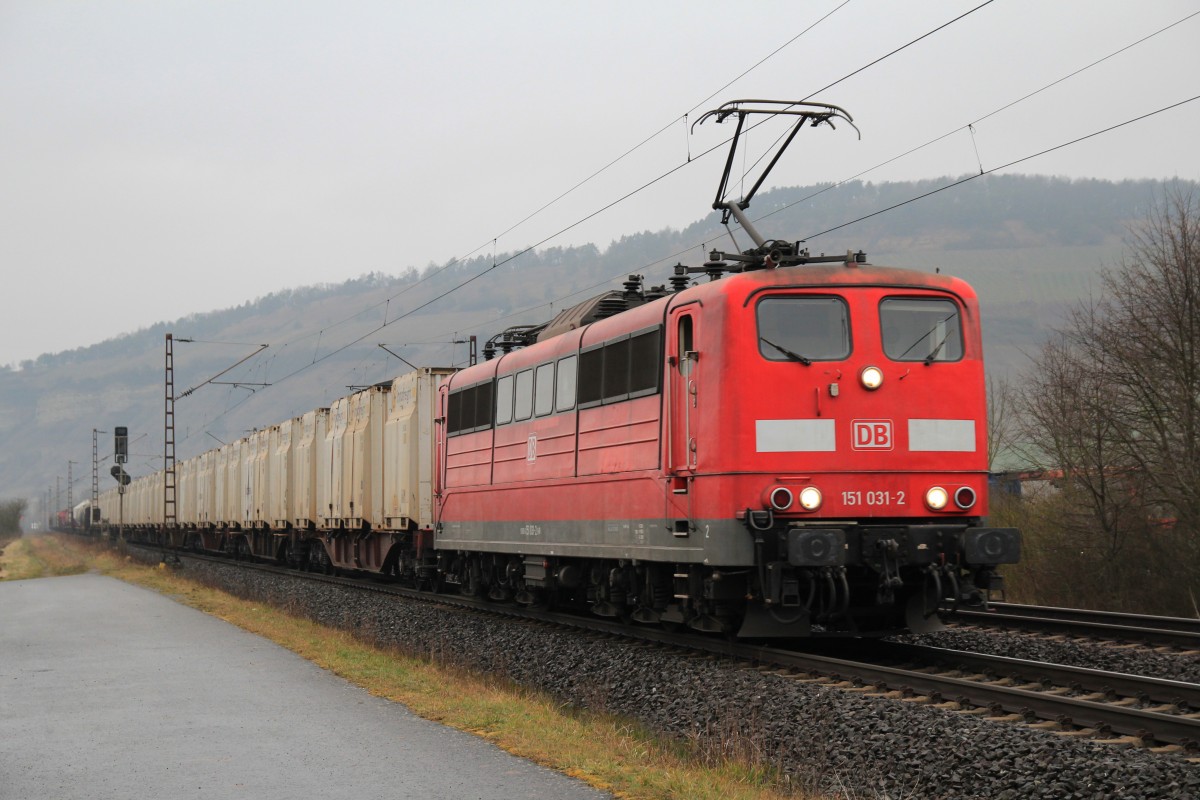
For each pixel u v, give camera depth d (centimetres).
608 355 1518
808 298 1264
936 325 1293
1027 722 939
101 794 823
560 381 1669
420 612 2009
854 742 902
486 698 1203
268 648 1655
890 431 1257
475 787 823
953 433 1278
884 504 1246
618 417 1483
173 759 930
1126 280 2267
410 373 2698
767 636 1298
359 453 2978
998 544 1229
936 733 873
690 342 1329
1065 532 2388
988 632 1575
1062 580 2381
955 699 1028
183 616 2170
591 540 1558
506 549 1853
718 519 1241
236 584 3016
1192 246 2170
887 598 1240
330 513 3306
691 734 1025
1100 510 2320
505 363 1894
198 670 1437
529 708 1154
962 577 1259
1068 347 2442
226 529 5081
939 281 1298
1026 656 1388
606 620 1741
